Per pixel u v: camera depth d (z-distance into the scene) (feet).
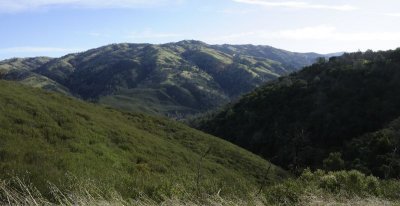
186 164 88.79
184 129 139.54
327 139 240.32
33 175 28.96
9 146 51.06
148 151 88.12
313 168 192.54
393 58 309.42
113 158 69.56
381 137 173.37
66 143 68.39
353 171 54.49
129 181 34.45
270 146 254.47
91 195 25.39
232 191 35.42
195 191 32.58
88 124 91.09
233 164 110.83
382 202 44.06
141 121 133.49
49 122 79.10
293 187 42.47
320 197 41.98
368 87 273.54
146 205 27.81
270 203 37.52
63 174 32.07
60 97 121.19
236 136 288.51
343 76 300.20
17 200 22.48
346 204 40.70
